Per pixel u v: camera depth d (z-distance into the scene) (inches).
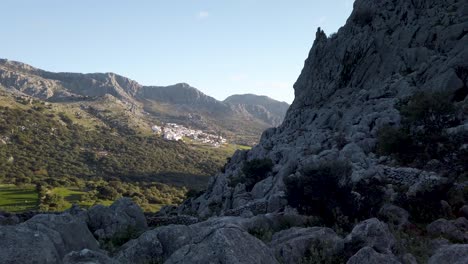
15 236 289.9
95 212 789.2
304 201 735.1
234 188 1630.2
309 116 2124.8
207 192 2197.3
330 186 714.8
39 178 4904.0
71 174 5585.6
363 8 2346.2
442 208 674.8
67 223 436.1
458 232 561.0
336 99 2117.4
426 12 2025.1
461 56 1499.8
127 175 5999.0
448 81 1432.1
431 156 967.6
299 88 2613.2
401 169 816.9
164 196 4485.7
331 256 455.2
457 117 1078.4
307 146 1581.0
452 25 1784.0
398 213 661.9
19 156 6003.9
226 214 1010.1
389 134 1093.1
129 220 798.5
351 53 2247.8
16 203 3444.9
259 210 967.0
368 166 1031.0
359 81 2128.4
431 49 1831.9
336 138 1482.5
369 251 394.9
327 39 2605.8
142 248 489.4
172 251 482.6
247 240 367.2
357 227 466.6
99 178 5408.5
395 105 1454.2
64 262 300.0
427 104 1087.6
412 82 1652.3
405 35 2003.0
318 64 2519.7
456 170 875.4
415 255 476.7
